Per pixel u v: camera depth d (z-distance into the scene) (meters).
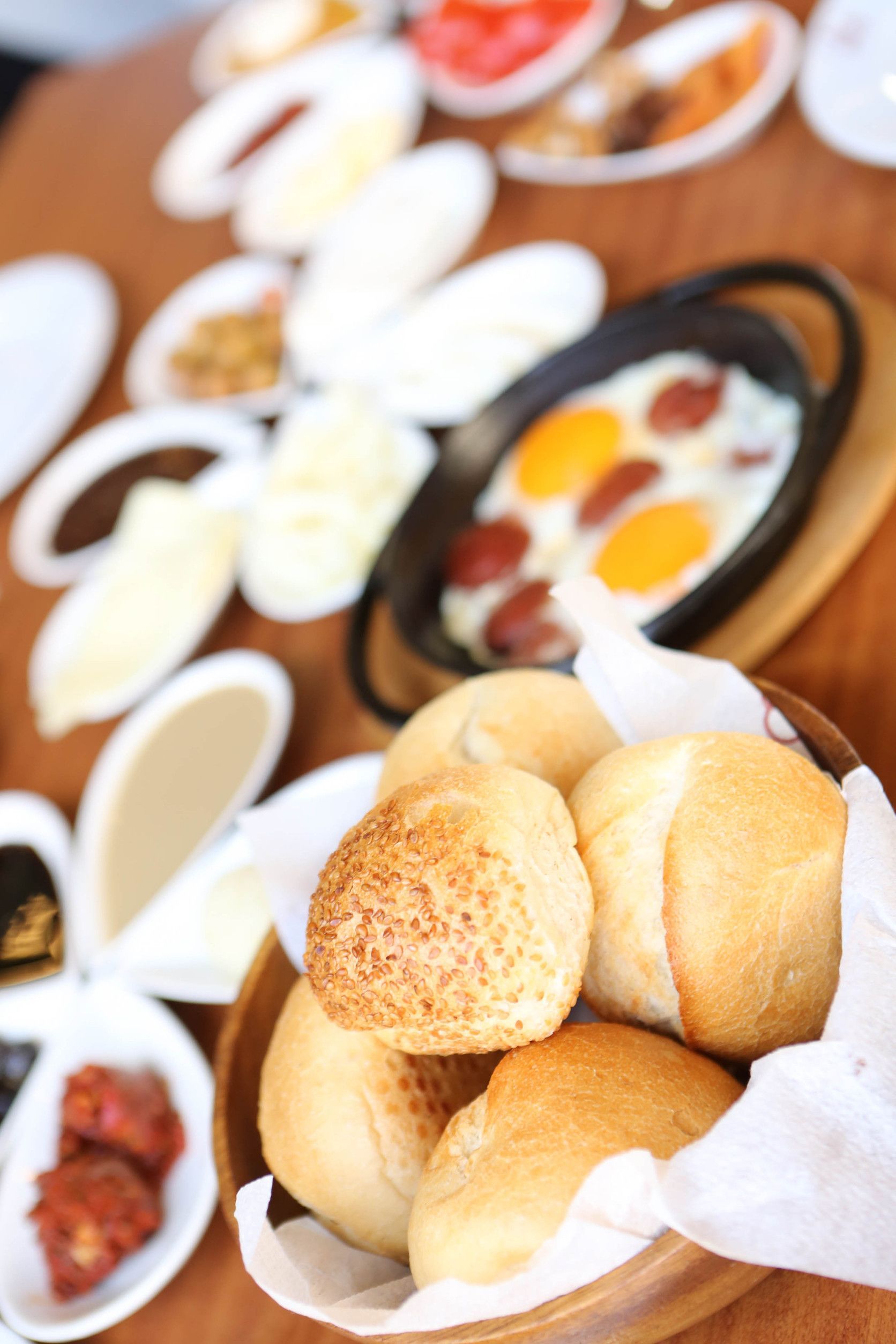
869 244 0.88
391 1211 0.66
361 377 1.01
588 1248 0.55
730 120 0.95
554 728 0.69
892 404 0.80
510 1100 0.63
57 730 0.98
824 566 0.77
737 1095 0.63
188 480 1.04
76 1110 0.80
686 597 0.77
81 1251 0.77
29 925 0.89
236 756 0.89
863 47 0.91
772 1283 0.66
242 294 1.13
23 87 1.92
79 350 1.17
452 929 0.62
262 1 1.39
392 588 0.87
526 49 1.11
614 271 0.96
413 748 0.69
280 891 0.70
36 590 1.07
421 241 1.05
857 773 0.64
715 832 0.63
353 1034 0.66
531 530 0.88
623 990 0.64
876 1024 0.57
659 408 0.87
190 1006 0.83
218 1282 0.76
